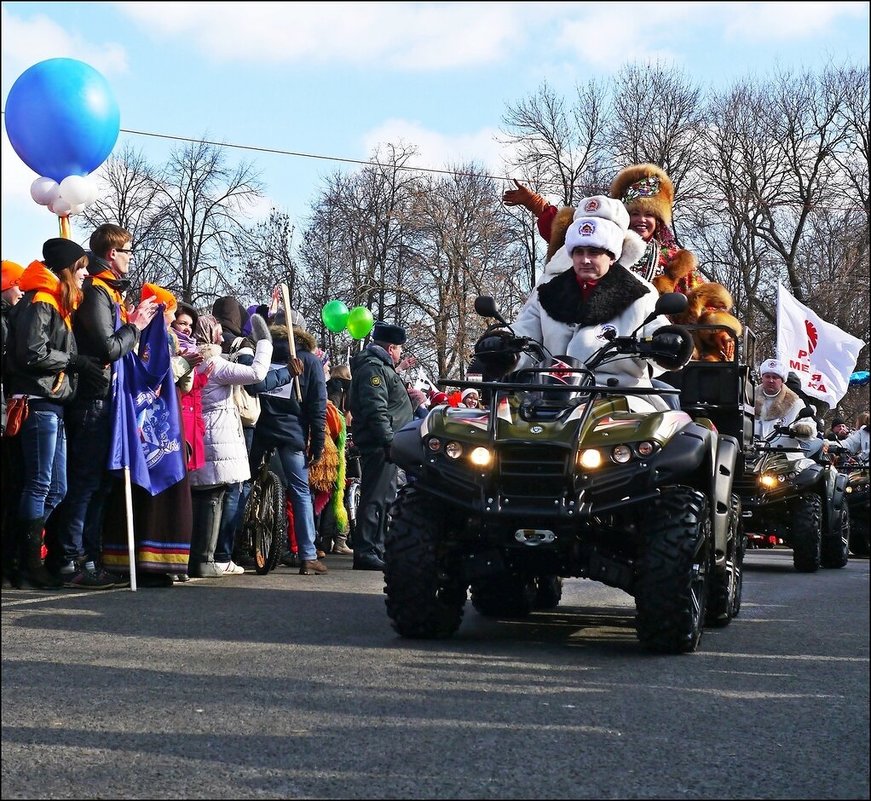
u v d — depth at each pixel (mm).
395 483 11188
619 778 3955
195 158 39469
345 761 4043
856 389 46031
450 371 43938
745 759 4238
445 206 44406
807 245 44250
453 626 6793
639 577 6410
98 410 8516
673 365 6930
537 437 6445
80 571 8633
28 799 3605
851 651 6742
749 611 8758
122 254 8836
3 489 8367
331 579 9969
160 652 6016
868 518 18891
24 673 5391
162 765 3957
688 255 9938
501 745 4309
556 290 7820
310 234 43719
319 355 14609
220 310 10688
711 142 43062
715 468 7012
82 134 9172
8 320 8141
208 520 9680
